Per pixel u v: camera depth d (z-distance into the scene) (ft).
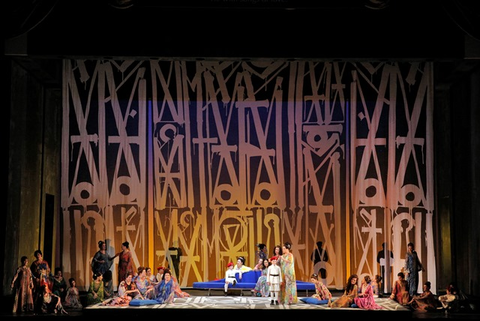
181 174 51.39
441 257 54.54
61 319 38.68
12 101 46.01
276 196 51.42
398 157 50.44
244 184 51.55
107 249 50.03
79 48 45.16
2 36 44.34
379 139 50.85
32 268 43.04
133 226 50.49
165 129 51.55
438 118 54.80
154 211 50.93
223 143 51.75
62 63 51.06
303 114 51.72
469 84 48.91
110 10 45.32
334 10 45.50
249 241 51.11
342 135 51.34
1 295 43.91
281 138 51.70
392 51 45.24
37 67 48.14
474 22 43.21
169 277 42.24
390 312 39.11
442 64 51.21
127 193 50.72
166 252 50.67
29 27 44.29
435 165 50.26
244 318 38.99
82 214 50.16
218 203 51.39
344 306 40.37
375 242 50.06
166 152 51.47
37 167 51.34
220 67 52.11
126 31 45.37
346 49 45.39
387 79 51.11
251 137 51.80
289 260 41.91
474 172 47.80
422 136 50.44
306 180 51.37
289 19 45.62
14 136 46.44
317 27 45.55
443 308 41.91
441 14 45.09
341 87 51.55
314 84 51.83
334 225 50.88
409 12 45.29
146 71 51.75
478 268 46.85
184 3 44.65
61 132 50.75
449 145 53.11
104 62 51.37
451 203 52.01
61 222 50.06
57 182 55.72
